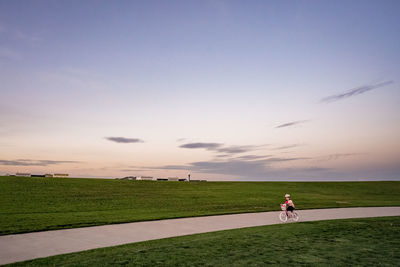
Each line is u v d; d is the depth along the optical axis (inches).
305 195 1700.3
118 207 1093.8
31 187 1524.4
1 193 1298.0
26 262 399.9
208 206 1153.4
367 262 404.2
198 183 2273.6
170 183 2148.1
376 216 884.6
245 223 749.3
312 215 909.8
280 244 506.9
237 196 1562.5
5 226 666.2
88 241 533.6
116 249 471.2
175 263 394.3
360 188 2178.9
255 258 419.8
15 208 981.8
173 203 1240.8
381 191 2047.2
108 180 2089.1
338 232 619.2
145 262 398.6
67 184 1728.6
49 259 413.4
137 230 646.5
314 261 406.3
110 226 697.6
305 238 557.3
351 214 936.3
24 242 521.7
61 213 908.0
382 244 509.7
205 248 477.7
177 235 591.8
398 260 414.3
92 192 1505.9
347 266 387.2
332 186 2267.5
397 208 1118.4
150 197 1433.3
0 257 425.7
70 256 428.8
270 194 1695.4
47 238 556.1
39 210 959.6
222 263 395.5
